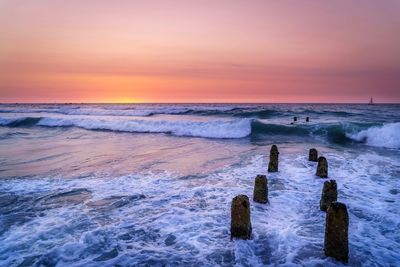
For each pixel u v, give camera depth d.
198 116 41.47
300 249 5.38
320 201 7.23
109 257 5.18
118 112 46.53
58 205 7.66
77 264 4.96
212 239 5.78
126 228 6.29
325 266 4.85
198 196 8.29
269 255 5.20
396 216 6.82
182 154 14.64
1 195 8.45
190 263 4.98
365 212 7.08
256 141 19.84
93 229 6.24
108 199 8.10
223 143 18.80
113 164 12.34
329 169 11.36
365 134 19.44
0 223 6.55
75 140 20.20
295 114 40.78
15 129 28.06
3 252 5.32
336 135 21.53
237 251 5.31
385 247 5.45
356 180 9.83
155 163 12.52
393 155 14.47
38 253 5.28
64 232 6.10
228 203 7.72
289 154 14.48
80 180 9.95
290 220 6.62
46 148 16.59
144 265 4.93
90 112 47.09
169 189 8.94
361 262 4.96
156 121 26.28
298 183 9.43
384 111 53.00
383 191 8.67
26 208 7.45
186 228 6.28
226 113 43.59
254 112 41.69
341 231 4.91
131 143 18.67
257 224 6.39
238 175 10.49
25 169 11.51
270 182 9.55
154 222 6.59
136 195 8.41
